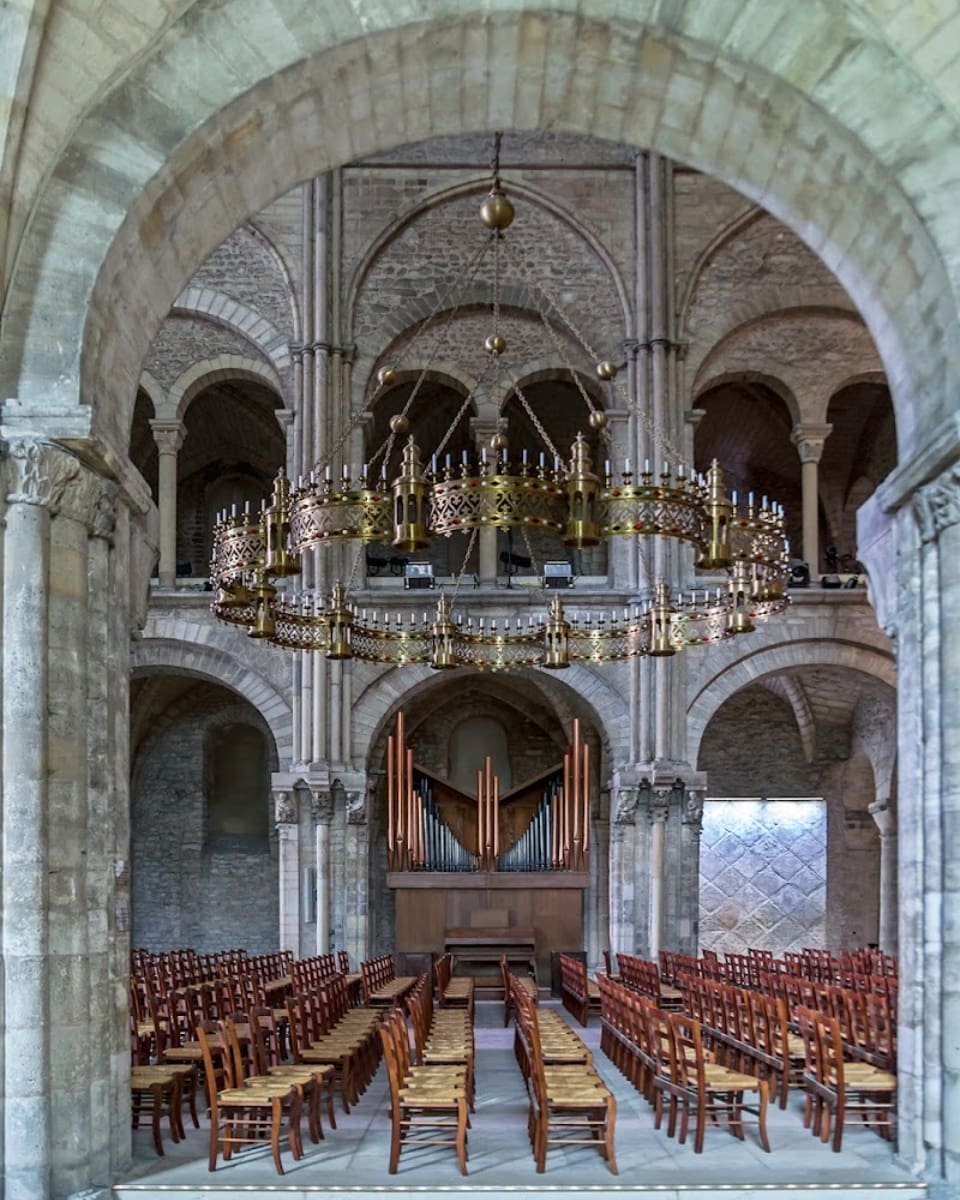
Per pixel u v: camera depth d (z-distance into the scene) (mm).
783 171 11961
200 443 34875
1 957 9438
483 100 11945
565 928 28172
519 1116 12781
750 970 21688
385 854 33094
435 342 28438
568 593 26938
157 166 10359
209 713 34281
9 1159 9305
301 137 11742
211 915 33875
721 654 27203
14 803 9555
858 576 28062
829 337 28859
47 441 9828
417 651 23953
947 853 10508
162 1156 10930
